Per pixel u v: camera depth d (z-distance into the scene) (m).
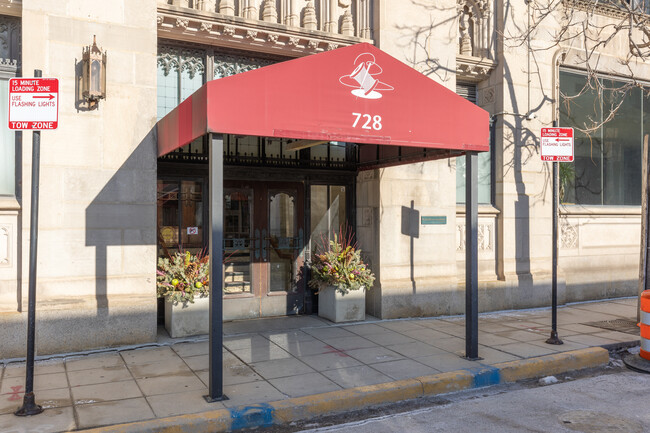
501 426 5.03
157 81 8.03
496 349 7.32
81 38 7.02
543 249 10.73
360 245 9.59
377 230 9.13
